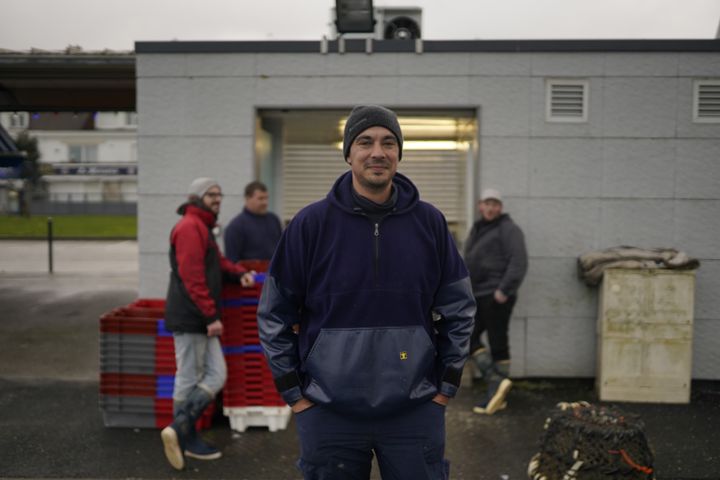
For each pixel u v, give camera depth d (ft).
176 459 13.34
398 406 7.69
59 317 30.22
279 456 14.23
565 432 11.58
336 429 7.82
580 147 19.53
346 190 8.05
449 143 21.27
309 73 19.76
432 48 19.57
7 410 17.11
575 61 19.42
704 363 19.53
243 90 19.81
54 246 73.77
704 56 19.21
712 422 16.31
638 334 17.80
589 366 19.72
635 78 19.34
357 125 7.75
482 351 17.35
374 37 21.52
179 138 19.92
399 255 7.78
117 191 178.19
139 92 19.83
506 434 15.53
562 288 19.66
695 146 19.36
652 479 11.35
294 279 8.03
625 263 17.94
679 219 19.49
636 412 17.08
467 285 8.27
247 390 15.69
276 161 21.27
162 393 15.58
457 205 21.38
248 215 18.33
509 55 19.49
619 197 19.53
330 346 7.73
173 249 13.71
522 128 19.57
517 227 17.15
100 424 16.05
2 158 40.57
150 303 17.70
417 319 7.85
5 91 36.88
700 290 19.53
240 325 15.57
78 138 178.40
